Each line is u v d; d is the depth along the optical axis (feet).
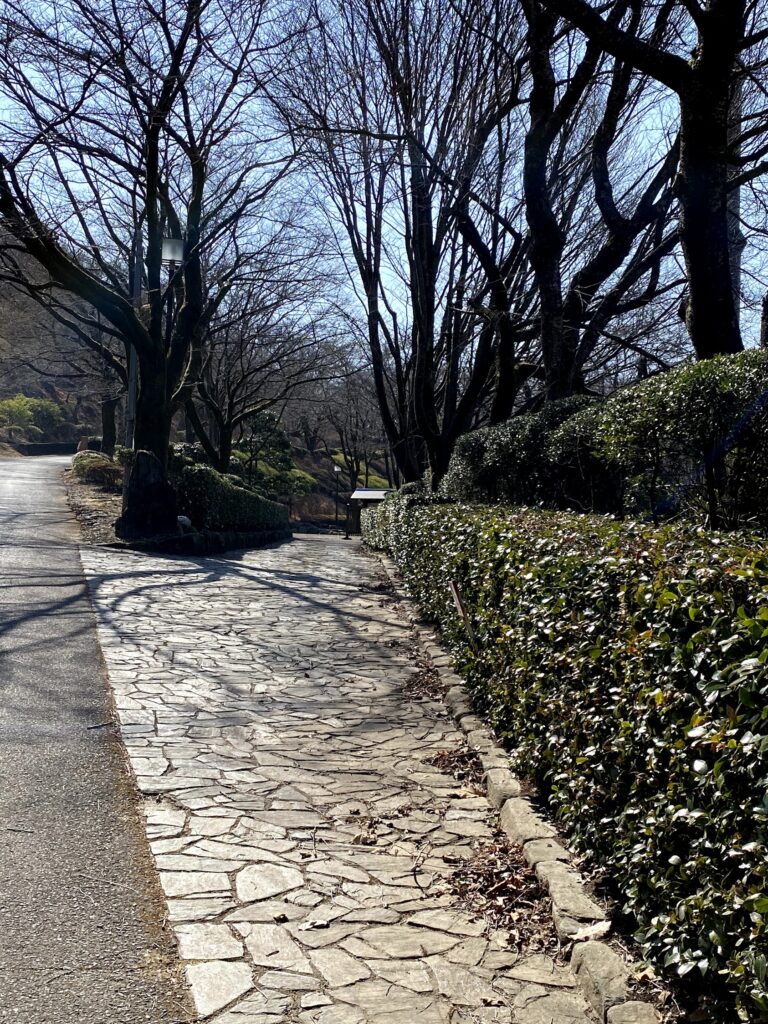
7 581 40.83
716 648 9.88
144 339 62.54
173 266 66.59
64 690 24.07
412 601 43.11
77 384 168.96
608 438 26.32
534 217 44.01
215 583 47.50
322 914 12.80
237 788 17.89
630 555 13.88
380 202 74.08
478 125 50.72
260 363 130.93
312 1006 10.43
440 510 38.09
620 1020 9.76
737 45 28.37
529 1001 10.71
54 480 103.19
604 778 13.21
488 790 18.20
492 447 42.65
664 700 10.91
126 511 61.87
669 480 25.79
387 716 24.20
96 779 17.66
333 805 17.35
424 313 62.03
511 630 19.35
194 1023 9.96
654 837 10.88
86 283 58.95
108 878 13.42
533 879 13.94
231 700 24.76
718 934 9.12
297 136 55.57
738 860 9.14
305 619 38.63
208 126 63.05
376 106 56.24
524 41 48.42
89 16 51.65
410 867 14.65
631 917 12.05
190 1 52.65
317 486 217.56
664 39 46.91
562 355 45.50
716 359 22.24
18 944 11.32
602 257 45.55
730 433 21.74
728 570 10.40
